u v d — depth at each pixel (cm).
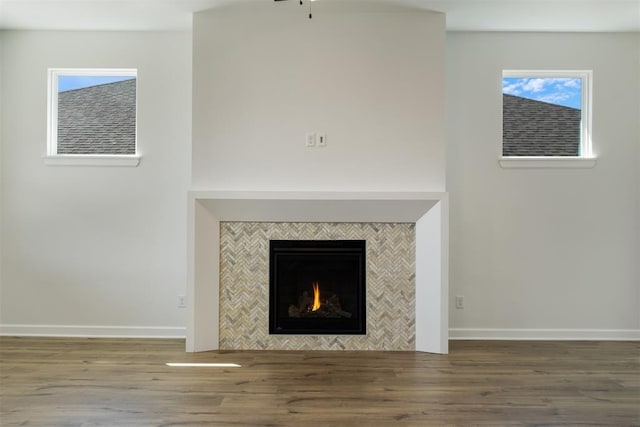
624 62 407
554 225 405
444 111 364
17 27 398
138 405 256
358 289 374
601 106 407
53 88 412
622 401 267
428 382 295
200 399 265
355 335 370
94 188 407
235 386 286
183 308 409
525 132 413
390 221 369
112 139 415
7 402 260
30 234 407
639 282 406
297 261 376
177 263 409
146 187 407
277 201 360
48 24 391
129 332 407
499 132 405
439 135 364
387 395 273
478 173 406
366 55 365
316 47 365
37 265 407
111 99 416
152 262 409
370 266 370
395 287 371
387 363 334
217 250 370
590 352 364
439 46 363
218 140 365
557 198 405
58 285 407
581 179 405
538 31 405
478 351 366
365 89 364
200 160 365
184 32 406
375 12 363
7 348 367
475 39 405
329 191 360
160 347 373
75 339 397
